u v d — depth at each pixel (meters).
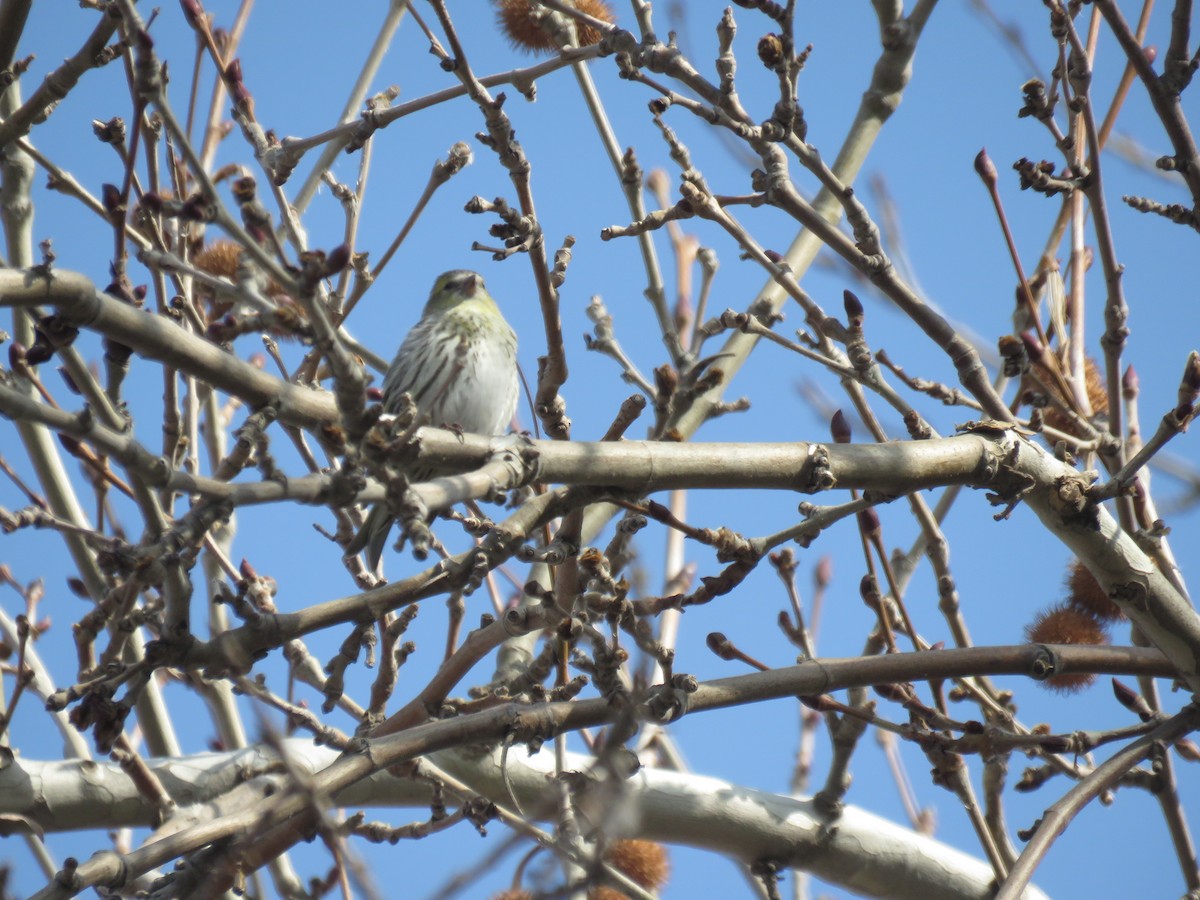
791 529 9.27
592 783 6.20
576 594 9.88
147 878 10.97
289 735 10.23
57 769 10.69
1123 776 9.81
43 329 7.30
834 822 11.88
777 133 9.14
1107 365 10.23
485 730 8.80
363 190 10.77
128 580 8.62
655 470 8.95
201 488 7.21
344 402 7.16
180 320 9.99
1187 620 10.05
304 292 6.76
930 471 9.48
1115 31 9.76
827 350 10.37
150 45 6.46
